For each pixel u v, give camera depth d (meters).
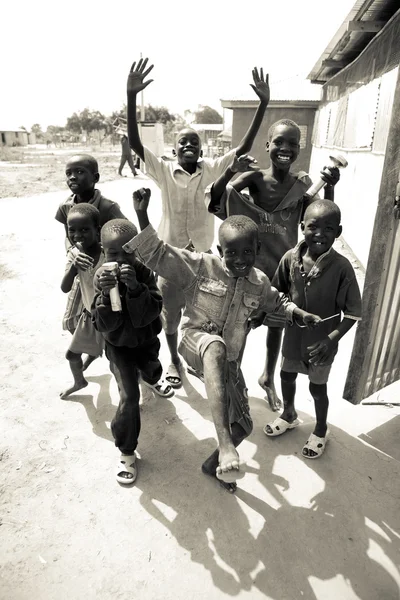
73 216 3.02
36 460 3.02
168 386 3.79
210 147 40.12
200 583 2.22
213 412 2.12
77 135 73.12
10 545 2.41
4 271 6.72
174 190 3.71
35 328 4.94
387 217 2.86
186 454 3.11
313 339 2.89
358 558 2.36
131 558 2.35
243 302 2.48
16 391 3.79
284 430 3.30
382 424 3.45
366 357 3.21
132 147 3.62
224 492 2.78
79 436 3.27
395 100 2.71
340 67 11.07
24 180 18.95
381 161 6.76
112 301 2.43
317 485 2.84
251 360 4.41
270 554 2.38
